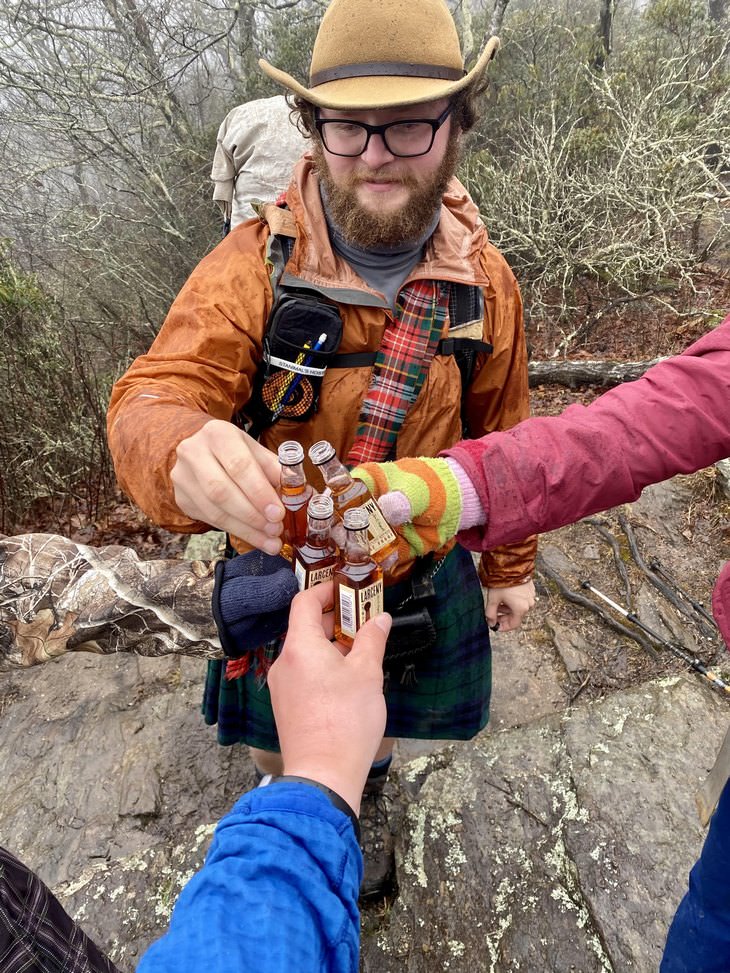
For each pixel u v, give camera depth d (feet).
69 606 3.41
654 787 6.27
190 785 7.05
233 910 1.72
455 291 4.26
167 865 6.22
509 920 5.52
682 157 16.24
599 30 25.49
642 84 21.16
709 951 3.91
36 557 3.59
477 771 6.64
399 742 7.13
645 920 5.37
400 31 3.64
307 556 2.89
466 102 4.13
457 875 5.85
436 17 3.76
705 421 3.00
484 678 5.49
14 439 12.51
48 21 19.19
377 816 6.24
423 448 4.56
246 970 1.60
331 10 3.79
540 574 9.17
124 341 19.92
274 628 3.27
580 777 6.44
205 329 3.87
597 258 17.26
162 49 21.39
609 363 15.51
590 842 5.91
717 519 9.64
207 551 11.20
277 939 1.67
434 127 3.78
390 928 5.65
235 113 7.60
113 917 5.84
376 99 3.57
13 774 7.36
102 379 14.85
